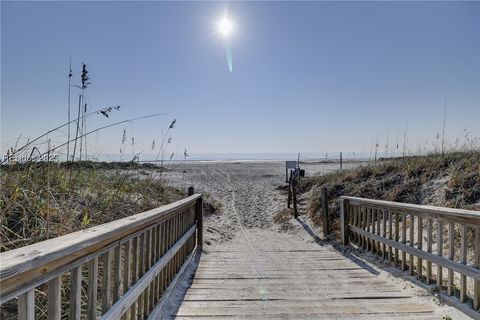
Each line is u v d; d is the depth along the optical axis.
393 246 5.07
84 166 4.64
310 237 8.28
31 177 3.44
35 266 1.32
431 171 9.16
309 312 3.44
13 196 2.92
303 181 13.69
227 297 3.90
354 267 5.36
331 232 8.12
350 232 6.96
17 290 1.27
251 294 4.02
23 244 2.77
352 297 3.89
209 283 4.47
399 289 4.20
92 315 1.97
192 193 6.68
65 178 4.07
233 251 6.75
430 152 10.79
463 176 7.59
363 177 10.88
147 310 3.10
